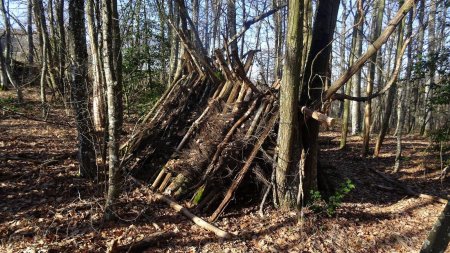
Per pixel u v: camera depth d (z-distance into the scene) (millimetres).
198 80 8109
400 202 7148
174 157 6953
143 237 4871
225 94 7082
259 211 5863
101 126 6168
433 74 8648
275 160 5898
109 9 4402
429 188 8180
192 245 4812
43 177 6465
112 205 5156
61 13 9844
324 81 5875
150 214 5629
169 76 11609
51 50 12281
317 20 5762
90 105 6328
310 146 5938
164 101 8438
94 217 5297
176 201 6109
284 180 5852
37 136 9344
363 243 5238
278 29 14930
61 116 11273
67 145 8820
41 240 4559
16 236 4605
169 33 12211
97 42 6262
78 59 6023
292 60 5199
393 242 5363
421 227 5914
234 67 7078
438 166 9727
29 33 14539
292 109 5496
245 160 6094
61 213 5285
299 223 5496
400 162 10375
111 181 5031
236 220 5633
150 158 7344
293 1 4945
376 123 19594
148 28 11234
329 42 5473
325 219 5758
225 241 4941
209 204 5898
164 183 6531
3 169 6637
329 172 8500
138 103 10805
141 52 10930
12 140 8641
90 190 6105
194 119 7520
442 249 3193
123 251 4484
